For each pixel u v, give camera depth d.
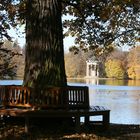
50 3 14.83
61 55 14.91
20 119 14.45
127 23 23.11
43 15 14.74
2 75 19.28
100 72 142.00
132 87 96.44
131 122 26.12
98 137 13.20
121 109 36.75
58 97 13.75
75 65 142.12
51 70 14.59
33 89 13.70
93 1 18.78
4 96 14.12
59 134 13.30
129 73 139.38
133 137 13.60
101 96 58.78
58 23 14.98
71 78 142.62
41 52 14.62
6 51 19.73
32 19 14.84
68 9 21.12
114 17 21.78
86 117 15.24
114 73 140.12
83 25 21.53
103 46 23.09
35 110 13.28
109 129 15.23
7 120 14.58
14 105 13.89
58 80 14.62
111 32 22.56
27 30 15.04
